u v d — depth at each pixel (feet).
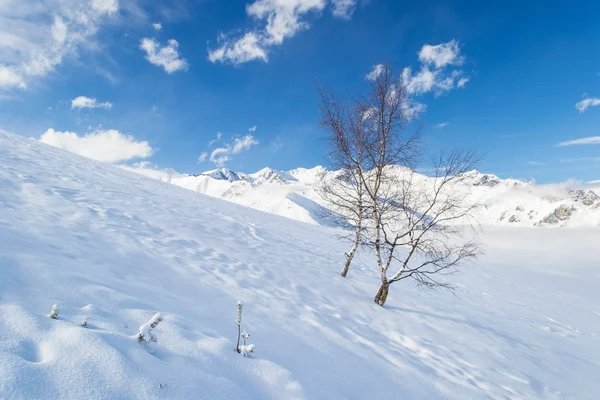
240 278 28.78
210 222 50.67
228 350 12.65
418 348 25.61
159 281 21.21
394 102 33.42
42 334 8.84
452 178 30.99
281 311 23.72
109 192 46.42
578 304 71.05
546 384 25.17
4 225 19.86
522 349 32.40
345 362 17.99
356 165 35.83
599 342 43.73
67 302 12.01
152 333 11.59
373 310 32.73
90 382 7.76
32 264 13.80
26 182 35.14
